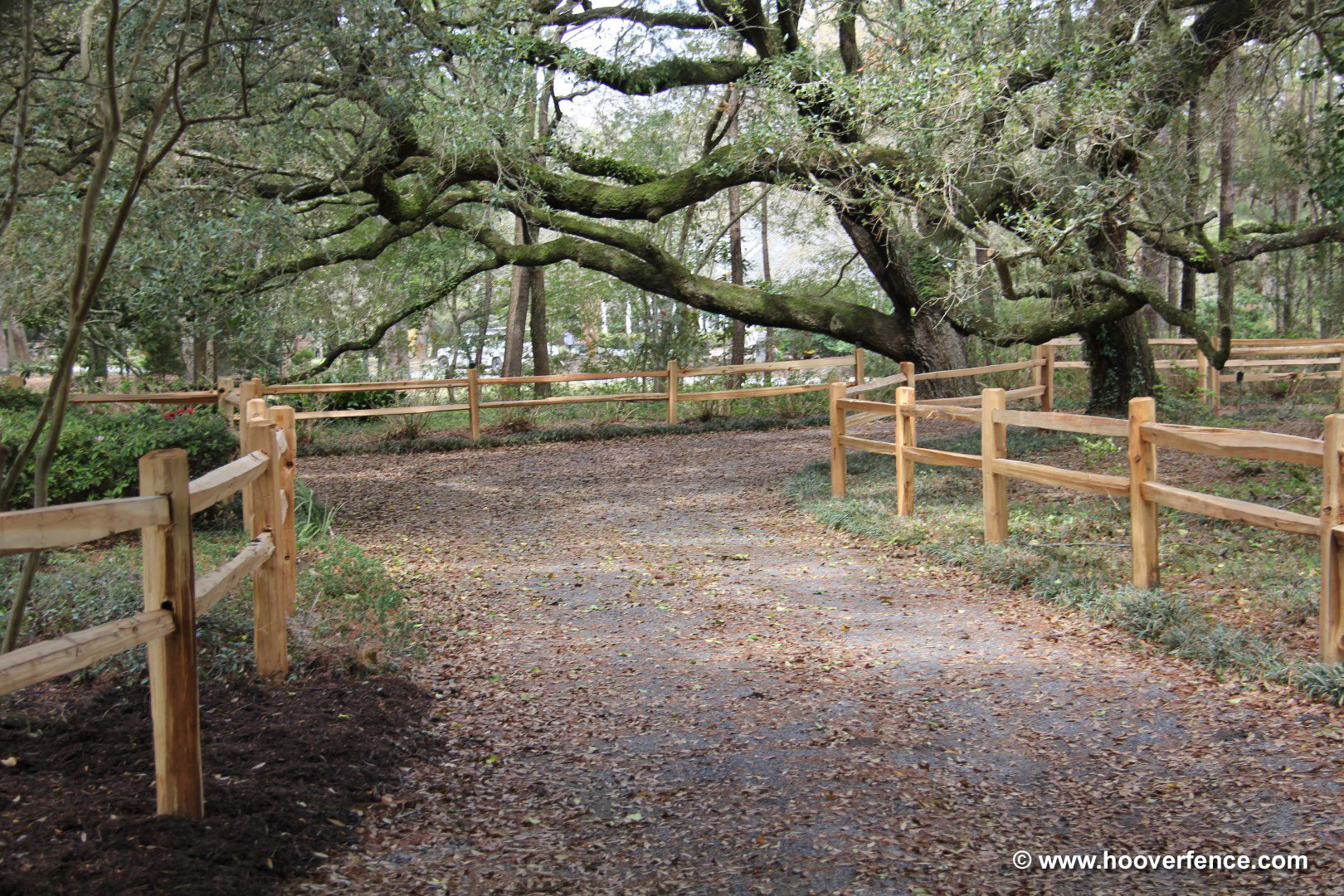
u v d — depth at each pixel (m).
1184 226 12.16
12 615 3.99
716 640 6.31
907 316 17.36
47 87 7.97
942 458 8.79
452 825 3.76
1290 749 4.20
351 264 23.44
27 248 9.35
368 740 4.37
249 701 4.65
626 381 22.44
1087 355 15.63
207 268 10.07
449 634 6.53
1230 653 5.21
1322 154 12.13
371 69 8.92
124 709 4.28
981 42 10.49
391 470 14.63
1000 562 7.45
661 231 23.75
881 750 4.46
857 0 12.80
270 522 5.02
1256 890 3.16
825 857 3.49
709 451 15.66
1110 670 5.37
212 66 7.72
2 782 3.50
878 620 6.62
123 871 2.93
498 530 10.43
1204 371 16.27
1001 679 5.34
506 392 20.89
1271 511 5.25
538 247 17.33
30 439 4.12
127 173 8.53
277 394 16.48
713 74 14.22
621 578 8.12
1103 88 10.30
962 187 12.19
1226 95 12.38
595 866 3.45
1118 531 8.20
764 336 28.30
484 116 11.40
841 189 13.52
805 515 10.45
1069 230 10.36
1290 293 21.23
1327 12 11.08
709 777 4.23
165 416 11.12
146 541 3.18
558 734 4.76
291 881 3.22
